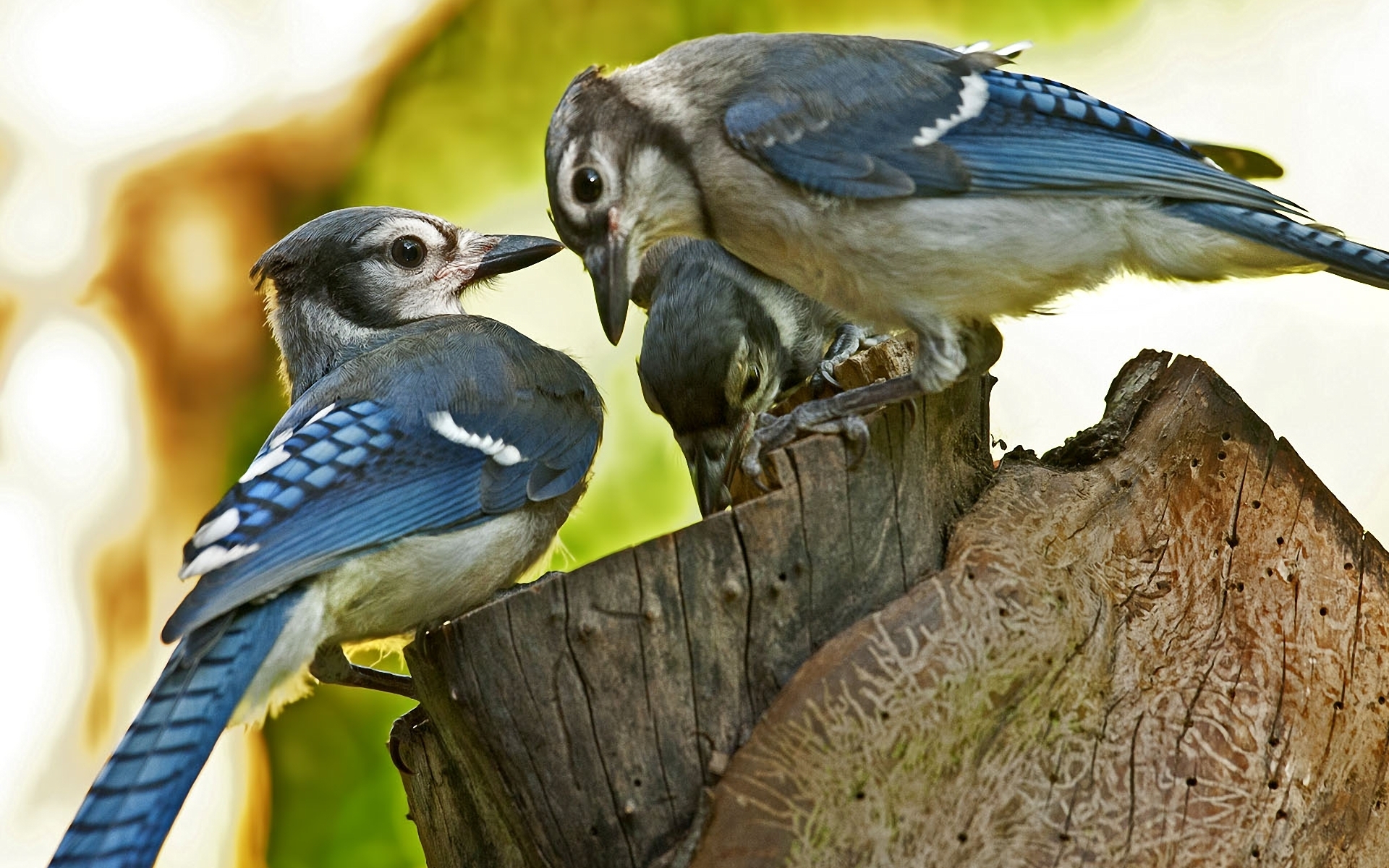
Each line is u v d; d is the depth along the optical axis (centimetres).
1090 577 654
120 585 1260
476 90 1290
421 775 726
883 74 793
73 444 1257
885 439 659
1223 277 796
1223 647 650
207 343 1290
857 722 598
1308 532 673
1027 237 766
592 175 780
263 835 1162
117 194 1291
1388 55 1341
